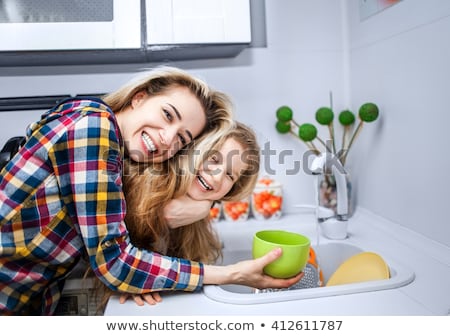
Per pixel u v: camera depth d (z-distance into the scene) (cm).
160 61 122
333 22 128
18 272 72
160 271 71
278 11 126
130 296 74
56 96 119
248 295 71
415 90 93
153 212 80
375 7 109
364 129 119
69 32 92
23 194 68
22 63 112
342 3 128
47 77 118
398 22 99
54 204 70
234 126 88
